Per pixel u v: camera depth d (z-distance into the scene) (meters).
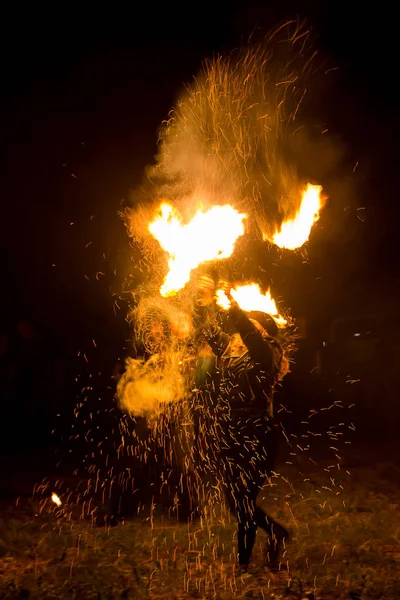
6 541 7.91
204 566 7.01
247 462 6.71
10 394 16.14
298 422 16.64
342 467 12.07
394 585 6.39
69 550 7.52
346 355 18.88
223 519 8.44
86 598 6.21
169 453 8.23
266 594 6.23
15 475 11.86
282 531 6.86
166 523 8.38
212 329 6.98
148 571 6.83
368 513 8.89
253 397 6.73
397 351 18.53
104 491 10.23
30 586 6.44
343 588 6.39
